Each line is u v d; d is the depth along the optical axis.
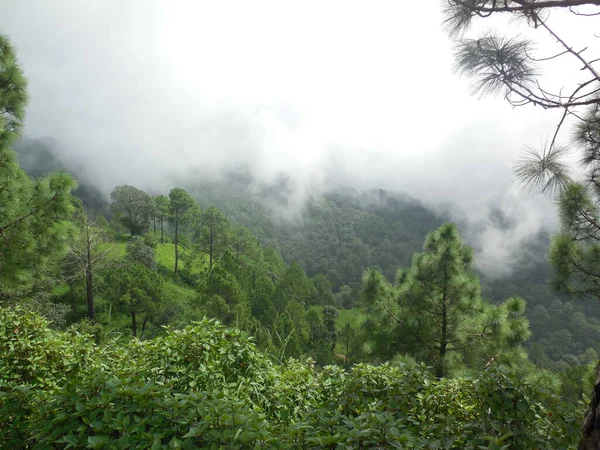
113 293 30.91
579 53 2.73
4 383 3.34
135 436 2.32
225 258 38.59
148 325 32.88
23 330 4.45
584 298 5.64
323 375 4.74
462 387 3.33
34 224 7.16
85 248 28.97
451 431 2.73
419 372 3.59
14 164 7.25
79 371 4.05
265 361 4.84
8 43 7.23
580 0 2.51
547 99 2.86
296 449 2.43
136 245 46.91
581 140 3.71
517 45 2.91
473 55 3.03
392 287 9.87
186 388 3.82
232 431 2.20
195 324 4.60
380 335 9.57
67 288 33.91
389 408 2.98
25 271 7.45
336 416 2.53
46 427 2.45
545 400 2.96
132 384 2.85
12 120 7.55
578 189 4.54
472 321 8.91
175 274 51.06
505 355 8.47
